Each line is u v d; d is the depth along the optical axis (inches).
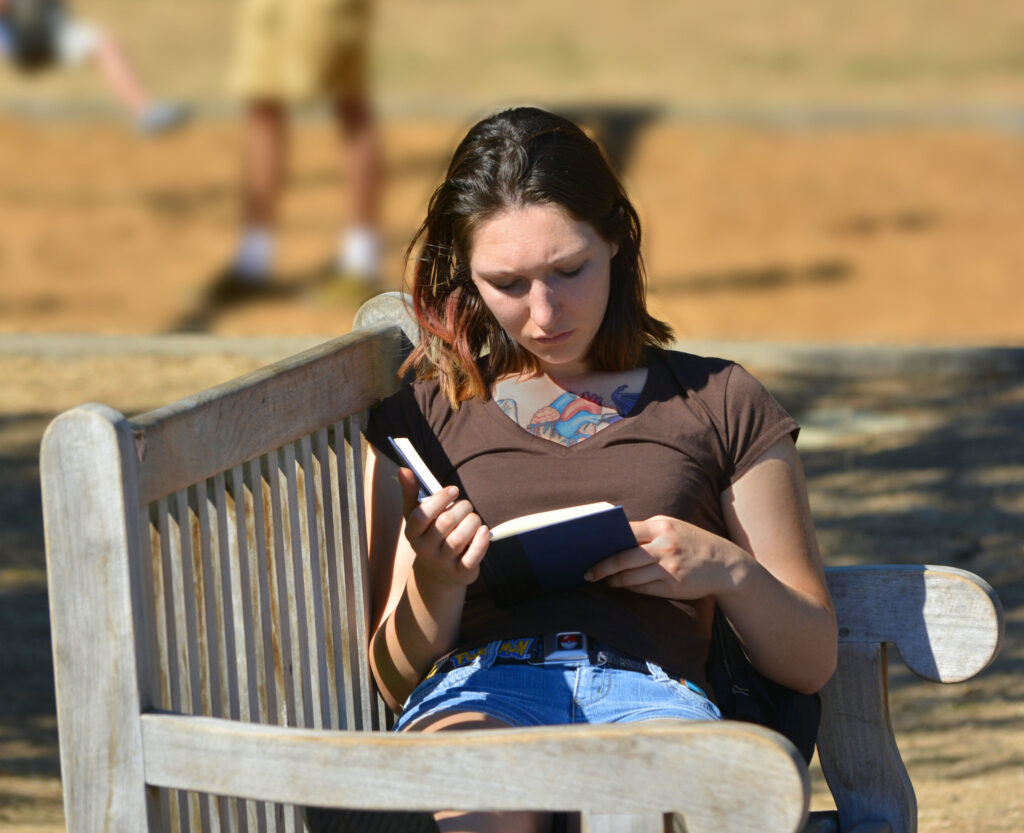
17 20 1766.7
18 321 1430.9
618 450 373.1
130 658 297.4
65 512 294.2
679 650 367.2
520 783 287.6
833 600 386.3
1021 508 874.1
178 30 3154.5
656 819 283.6
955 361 1147.3
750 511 374.6
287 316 1459.2
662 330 399.2
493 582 362.6
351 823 330.3
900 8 3208.7
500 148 365.4
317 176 2118.6
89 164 2213.3
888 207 1847.9
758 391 380.5
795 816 274.1
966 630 374.0
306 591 365.7
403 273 406.6
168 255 1731.1
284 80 1523.1
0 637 755.4
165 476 310.7
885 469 946.7
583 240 363.6
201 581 326.6
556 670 358.6
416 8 3302.2
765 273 1565.0
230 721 300.5
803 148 2151.8
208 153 2292.1
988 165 2044.8
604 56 2876.5
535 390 388.5
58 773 603.2
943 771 592.4
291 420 356.2
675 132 2250.2
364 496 396.8
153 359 1206.9
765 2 3302.2
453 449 383.9
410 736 292.8
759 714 371.9
